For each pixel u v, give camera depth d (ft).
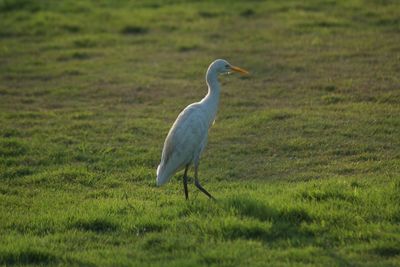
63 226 34.42
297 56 66.90
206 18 81.30
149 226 33.78
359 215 33.55
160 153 46.83
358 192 36.17
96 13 84.43
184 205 35.96
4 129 51.72
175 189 41.22
